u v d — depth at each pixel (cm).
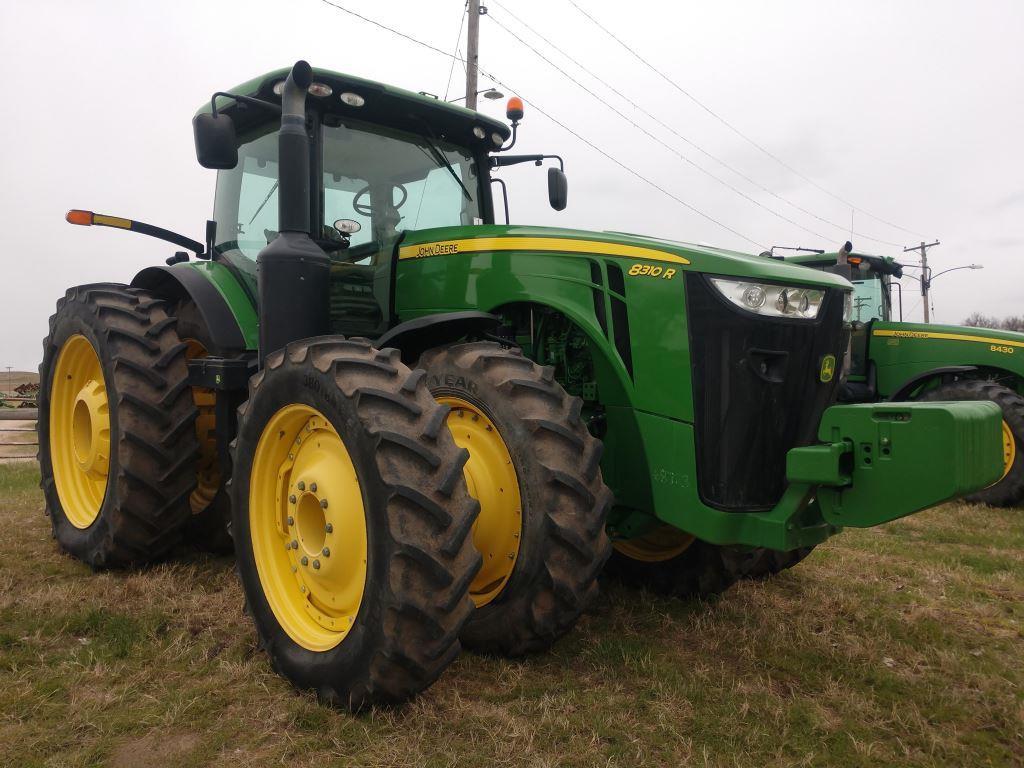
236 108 364
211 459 392
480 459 260
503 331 309
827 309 266
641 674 257
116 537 346
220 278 372
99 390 380
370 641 210
